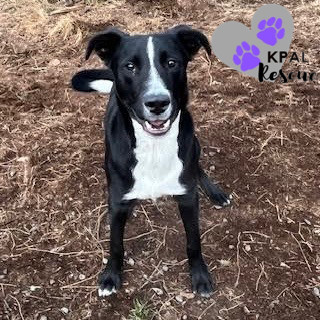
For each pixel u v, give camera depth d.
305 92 1.99
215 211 1.60
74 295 1.40
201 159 1.74
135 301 1.39
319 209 1.60
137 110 1.17
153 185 1.30
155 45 1.17
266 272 1.44
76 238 1.53
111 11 2.41
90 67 2.10
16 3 2.46
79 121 1.88
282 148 1.78
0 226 1.56
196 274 1.41
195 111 1.91
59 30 2.25
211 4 2.44
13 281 1.42
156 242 1.52
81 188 1.66
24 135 1.83
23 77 2.06
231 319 1.35
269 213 1.59
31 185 1.66
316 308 1.37
